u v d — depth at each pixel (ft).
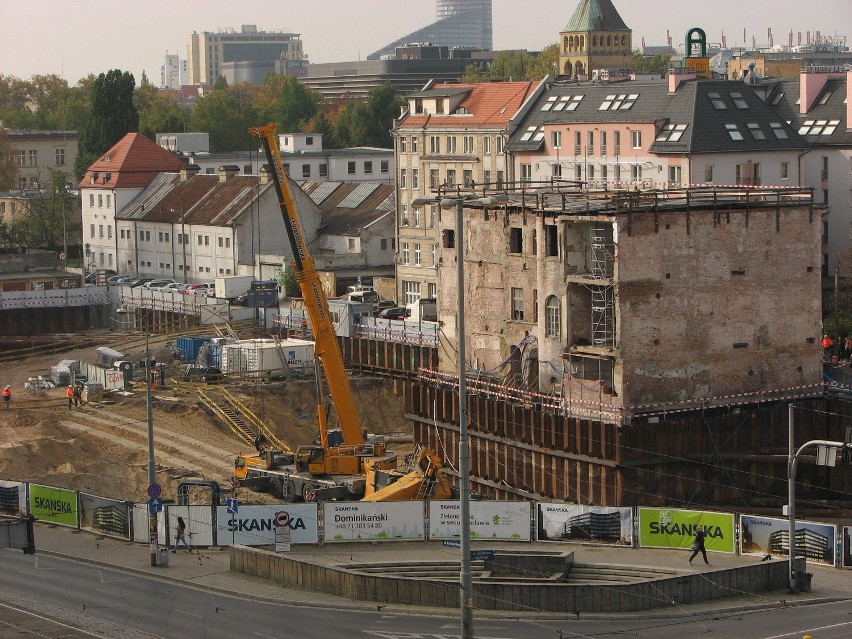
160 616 225.56
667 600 230.68
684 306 322.34
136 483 348.18
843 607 230.48
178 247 617.21
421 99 545.85
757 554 263.08
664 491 316.19
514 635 213.87
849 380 359.66
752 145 447.83
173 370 446.60
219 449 377.30
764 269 330.95
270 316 495.82
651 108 463.01
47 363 490.90
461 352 194.90
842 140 471.62
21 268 619.26
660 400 321.52
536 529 275.59
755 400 330.75
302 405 422.00
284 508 274.16
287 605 234.79
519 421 337.93
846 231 474.49
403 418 426.92
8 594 239.71
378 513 274.98
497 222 357.20
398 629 217.36
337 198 611.88
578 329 332.19
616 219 312.71
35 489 301.22
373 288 549.95
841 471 317.83
